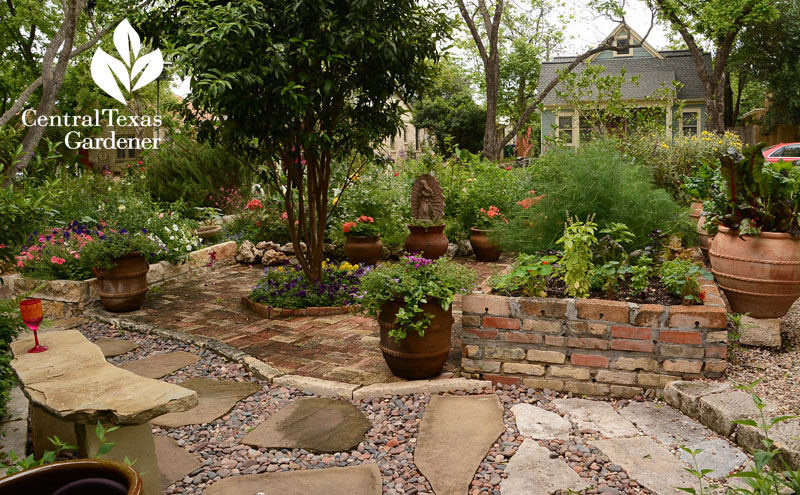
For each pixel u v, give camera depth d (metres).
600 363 3.61
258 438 3.10
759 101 33.38
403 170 11.08
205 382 3.99
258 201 9.12
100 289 5.73
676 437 2.99
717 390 3.29
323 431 3.17
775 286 4.06
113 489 1.57
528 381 3.77
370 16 4.86
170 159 11.27
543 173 7.04
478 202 9.05
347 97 5.33
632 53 24.55
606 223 5.30
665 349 3.50
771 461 2.58
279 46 4.36
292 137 5.11
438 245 7.68
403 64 5.25
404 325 3.64
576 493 2.49
